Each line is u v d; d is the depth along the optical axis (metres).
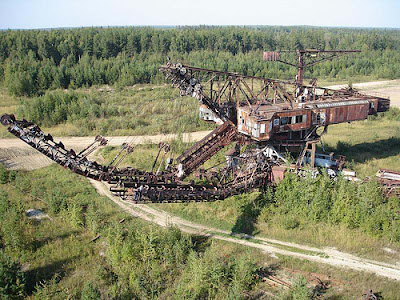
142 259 29.08
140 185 27.81
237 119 38.28
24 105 72.44
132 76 97.94
